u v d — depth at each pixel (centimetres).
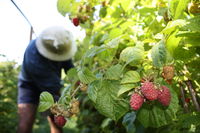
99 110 119
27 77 348
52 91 322
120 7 207
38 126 675
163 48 105
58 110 125
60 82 334
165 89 104
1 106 388
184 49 118
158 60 104
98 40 227
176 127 159
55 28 317
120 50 178
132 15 198
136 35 159
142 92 102
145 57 132
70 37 329
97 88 121
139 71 114
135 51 112
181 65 128
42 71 321
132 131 177
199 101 135
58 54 324
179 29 99
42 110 127
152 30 144
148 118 121
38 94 360
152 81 108
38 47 322
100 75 132
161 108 119
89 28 248
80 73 124
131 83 109
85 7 201
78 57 335
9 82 543
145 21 170
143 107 121
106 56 145
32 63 321
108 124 219
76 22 203
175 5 116
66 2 196
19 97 358
